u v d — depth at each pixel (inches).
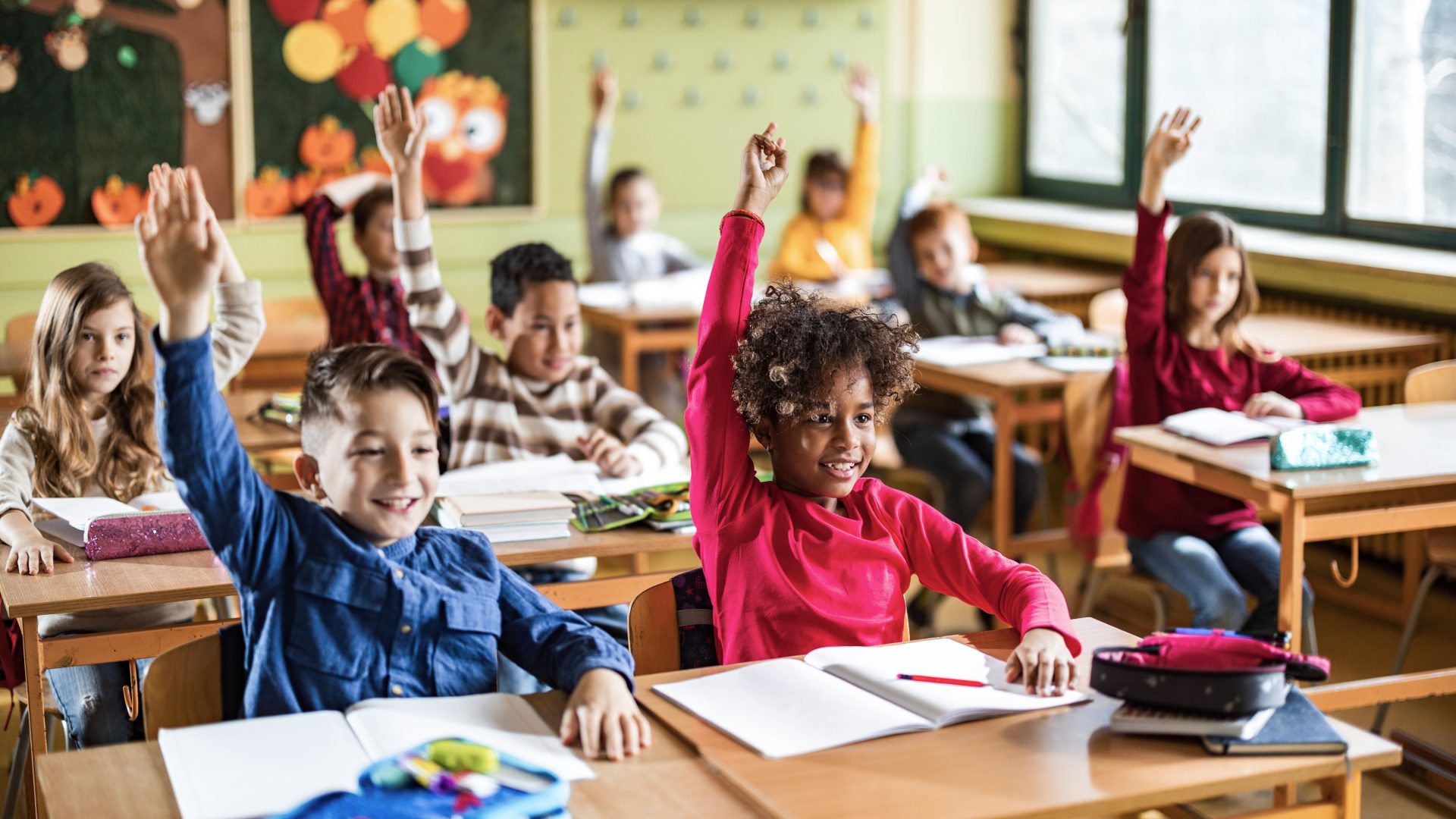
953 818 45.3
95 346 91.1
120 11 193.3
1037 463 154.9
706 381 69.1
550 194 220.1
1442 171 158.9
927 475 150.2
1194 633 57.6
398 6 206.4
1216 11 193.0
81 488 92.4
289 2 200.8
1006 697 55.8
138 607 88.8
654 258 205.2
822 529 67.0
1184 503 115.6
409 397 56.1
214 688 56.7
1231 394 120.1
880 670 58.8
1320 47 175.9
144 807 46.6
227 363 84.7
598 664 55.3
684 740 52.8
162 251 49.6
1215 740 50.8
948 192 240.5
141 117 196.4
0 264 192.5
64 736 107.6
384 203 136.3
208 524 53.4
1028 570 65.9
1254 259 169.6
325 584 55.5
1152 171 117.5
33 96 190.9
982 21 237.5
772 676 58.2
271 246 205.5
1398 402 154.3
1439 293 146.5
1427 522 100.7
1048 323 156.9
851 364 65.7
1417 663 129.0
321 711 54.6
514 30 213.3
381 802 45.0
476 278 218.1
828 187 205.2
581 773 49.4
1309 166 180.1
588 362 113.3
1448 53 156.0
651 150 224.7
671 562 160.2
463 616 57.8
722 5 224.5
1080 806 46.6
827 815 45.4
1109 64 217.5
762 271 226.7
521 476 99.6
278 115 203.2
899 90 236.5
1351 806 52.6
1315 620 141.9
